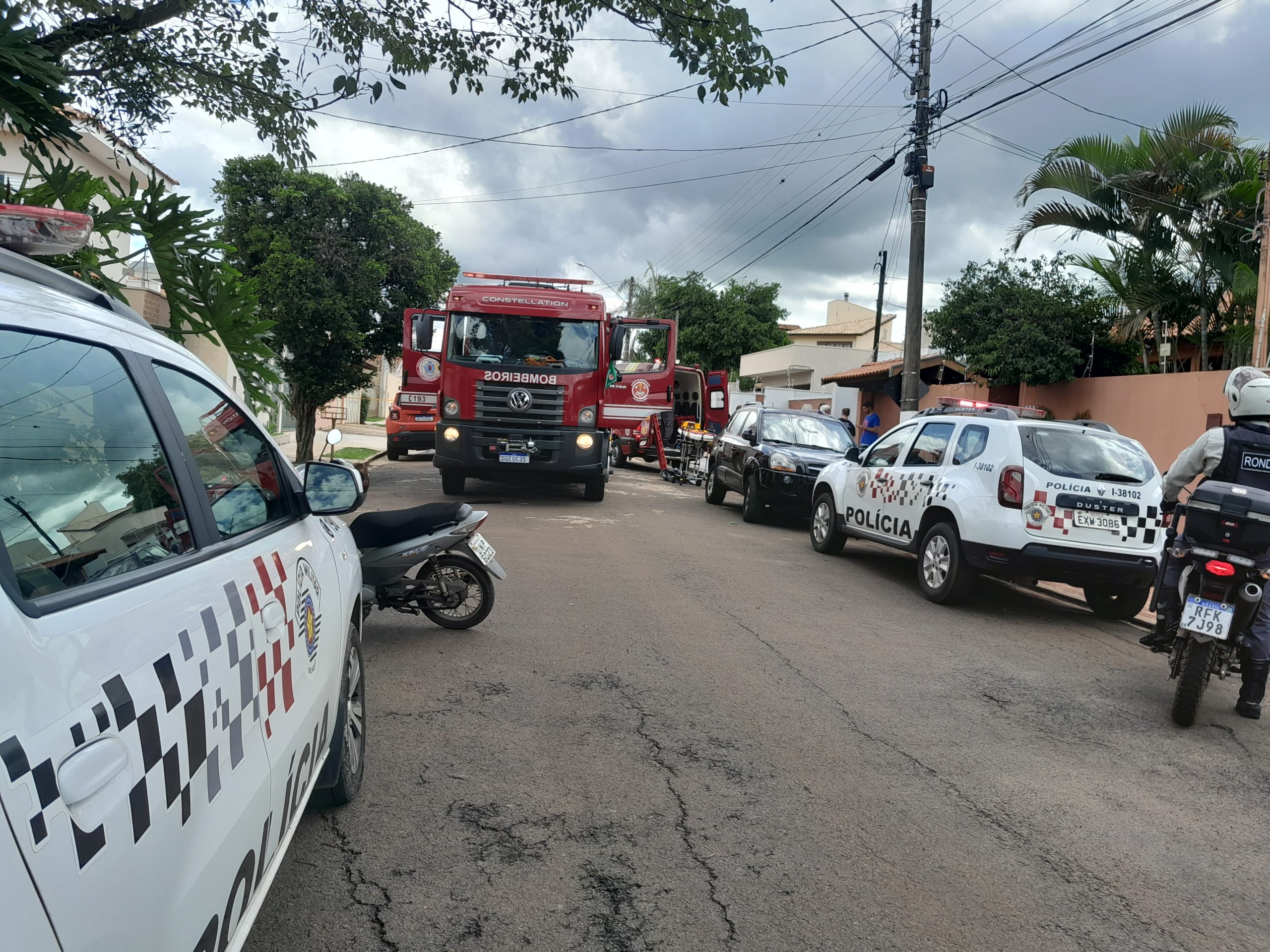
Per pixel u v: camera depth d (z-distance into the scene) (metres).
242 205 18.34
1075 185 16.72
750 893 3.43
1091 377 19.52
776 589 9.20
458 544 6.84
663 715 5.30
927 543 9.03
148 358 2.35
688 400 26.12
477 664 6.14
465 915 3.19
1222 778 4.88
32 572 1.59
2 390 1.68
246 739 2.25
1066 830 4.14
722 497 16.81
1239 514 5.38
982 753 5.03
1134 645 7.84
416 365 16.00
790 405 32.88
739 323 49.84
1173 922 3.42
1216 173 15.68
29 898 1.27
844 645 7.13
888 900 3.44
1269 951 3.26
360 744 4.18
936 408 10.63
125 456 2.06
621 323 15.20
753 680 6.07
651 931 3.16
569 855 3.65
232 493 2.71
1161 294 16.69
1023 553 8.05
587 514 14.27
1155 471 8.14
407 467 21.55
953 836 4.00
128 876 1.55
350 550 4.18
